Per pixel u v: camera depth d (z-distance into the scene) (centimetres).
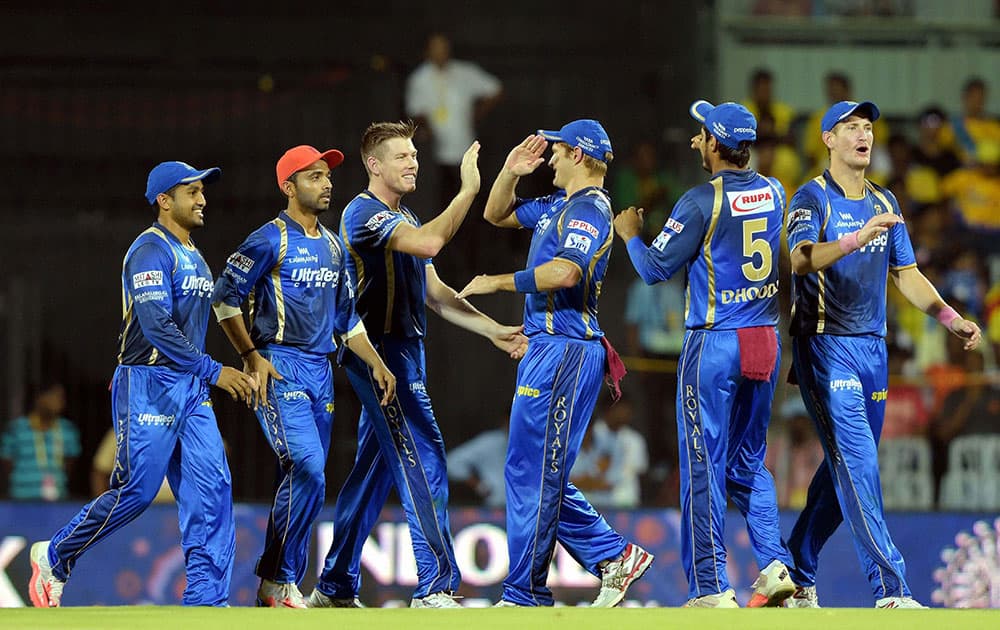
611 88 4512
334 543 2436
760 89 4656
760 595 2219
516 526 2242
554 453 2231
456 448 3891
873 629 1520
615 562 2320
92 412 3922
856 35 4791
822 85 4766
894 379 4062
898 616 1689
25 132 4194
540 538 2227
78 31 4553
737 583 3312
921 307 2323
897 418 4044
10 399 3881
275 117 4294
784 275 4122
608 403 3931
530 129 4466
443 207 4303
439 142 4369
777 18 4784
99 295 4053
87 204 4153
